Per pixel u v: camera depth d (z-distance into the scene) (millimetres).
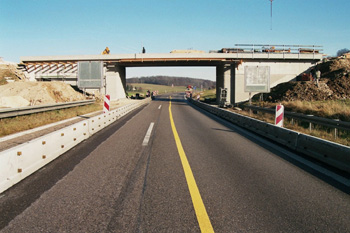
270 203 3861
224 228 3111
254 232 3035
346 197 4133
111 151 7250
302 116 13242
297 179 4988
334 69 35406
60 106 18875
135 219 3307
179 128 12320
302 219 3385
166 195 4105
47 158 5961
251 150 7625
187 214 3467
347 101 22172
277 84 38750
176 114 20719
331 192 4336
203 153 7141
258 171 5488
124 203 3791
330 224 3271
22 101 19906
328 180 4949
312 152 6820
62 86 30406
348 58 39688
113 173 5230
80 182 4676
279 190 4398
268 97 31953
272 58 37969
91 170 5426
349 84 27953
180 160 6324
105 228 3074
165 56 38281
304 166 5926
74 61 39438
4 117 12430
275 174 5293
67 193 4152
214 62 40500
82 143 8422
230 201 3906
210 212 3531
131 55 38781
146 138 9430
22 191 4227
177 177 5012
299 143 7527
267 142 8977
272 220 3338
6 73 41531
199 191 4293
